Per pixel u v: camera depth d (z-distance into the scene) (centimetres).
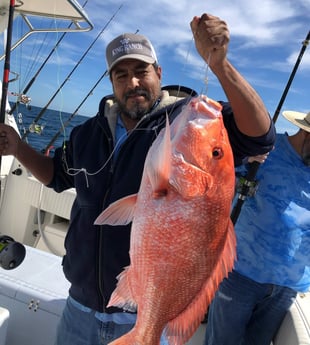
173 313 119
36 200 371
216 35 112
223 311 221
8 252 198
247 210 219
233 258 116
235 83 120
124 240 156
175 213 117
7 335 228
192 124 117
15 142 185
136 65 162
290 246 211
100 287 160
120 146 166
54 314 221
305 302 223
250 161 209
